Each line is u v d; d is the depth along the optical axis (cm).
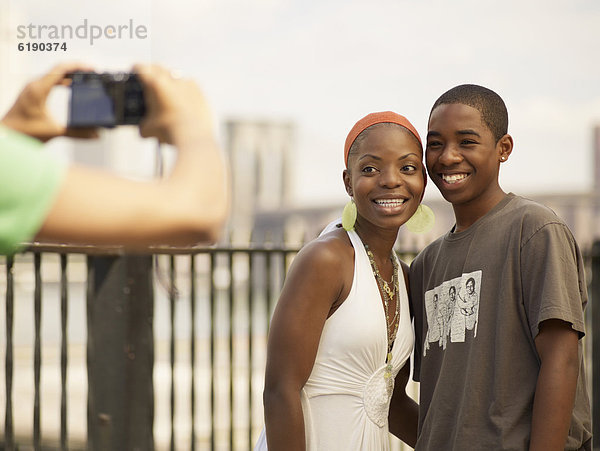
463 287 200
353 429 201
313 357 197
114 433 350
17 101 100
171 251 367
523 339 190
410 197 205
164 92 91
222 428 663
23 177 80
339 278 199
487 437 188
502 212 200
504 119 208
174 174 88
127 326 351
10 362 345
